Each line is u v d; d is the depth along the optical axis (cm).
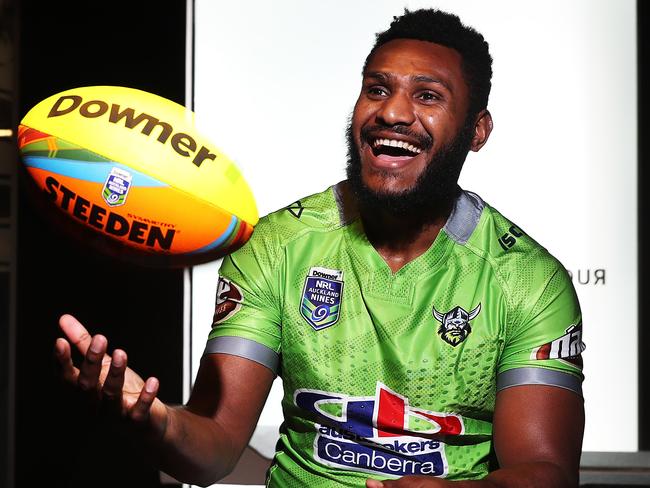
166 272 251
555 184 188
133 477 242
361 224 129
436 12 129
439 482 100
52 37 240
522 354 124
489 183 188
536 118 187
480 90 130
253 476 198
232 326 128
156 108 109
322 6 189
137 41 242
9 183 221
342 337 125
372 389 124
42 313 250
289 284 128
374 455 125
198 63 189
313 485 127
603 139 187
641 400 191
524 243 131
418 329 124
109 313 251
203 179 105
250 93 189
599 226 188
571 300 128
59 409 248
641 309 190
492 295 125
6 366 217
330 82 189
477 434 126
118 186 103
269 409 192
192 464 116
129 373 110
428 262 126
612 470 191
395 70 123
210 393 125
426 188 123
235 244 109
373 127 122
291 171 189
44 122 107
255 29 189
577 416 122
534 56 187
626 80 187
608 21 187
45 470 245
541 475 111
